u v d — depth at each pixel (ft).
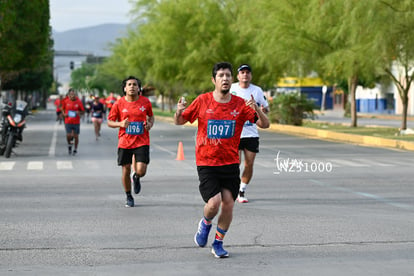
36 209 62.49
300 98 242.78
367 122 297.33
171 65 345.92
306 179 86.38
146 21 357.82
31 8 277.85
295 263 41.57
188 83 334.85
